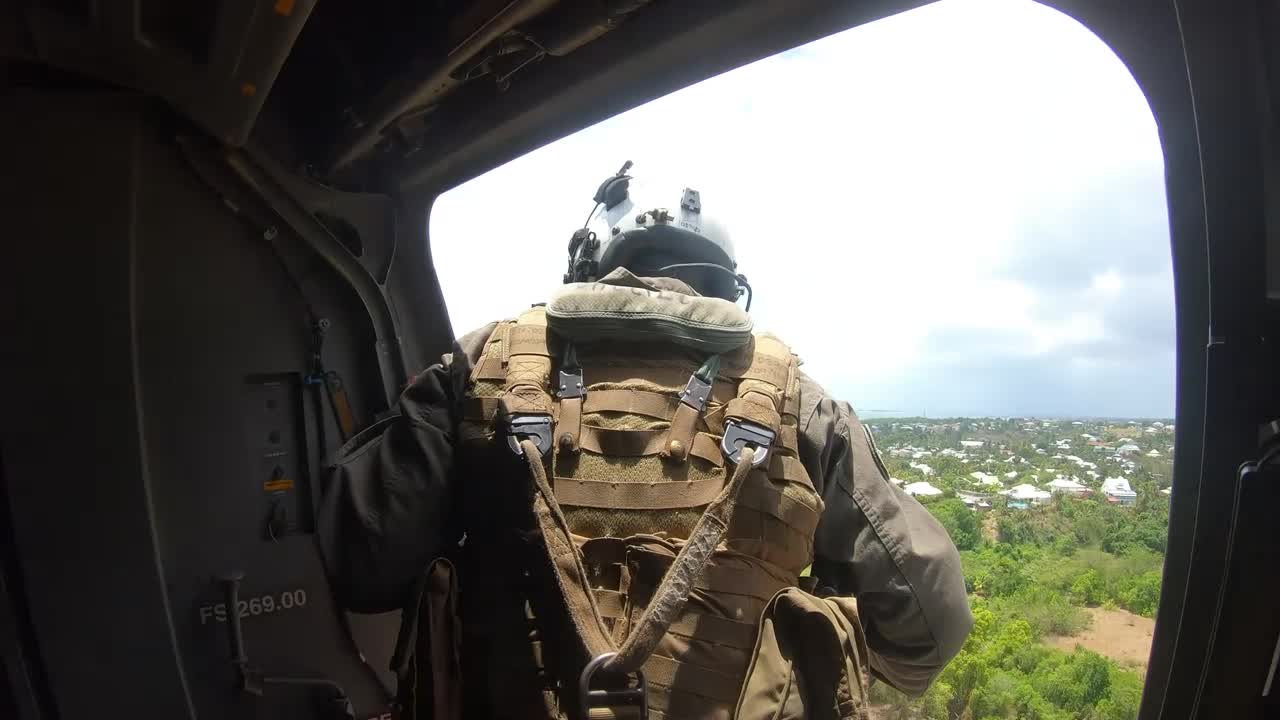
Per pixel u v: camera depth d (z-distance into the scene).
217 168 1.14
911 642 1.05
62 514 0.89
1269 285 0.60
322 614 1.30
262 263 1.25
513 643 0.93
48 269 0.89
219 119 1.03
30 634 0.88
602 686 0.84
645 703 0.81
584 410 0.96
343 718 1.31
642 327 0.99
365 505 1.07
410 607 0.97
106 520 0.91
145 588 0.94
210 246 1.18
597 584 0.88
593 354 1.00
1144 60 0.69
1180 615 0.65
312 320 1.32
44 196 0.88
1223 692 0.61
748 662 0.87
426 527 1.07
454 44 1.10
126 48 0.84
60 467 0.89
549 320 1.02
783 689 0.83
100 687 0.91
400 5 1.30
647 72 1.18
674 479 0.91
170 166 1.11
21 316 0.87
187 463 1.16
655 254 1.21
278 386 1.28
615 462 0.92
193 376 1.16
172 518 1.14
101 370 0.91
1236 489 0.60
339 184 1.61
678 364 0.99
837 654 0.84
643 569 0.87
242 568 1.21
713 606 0.87
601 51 1.15
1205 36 0.61
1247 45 0.60
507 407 0.95
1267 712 0.60
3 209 0.86
